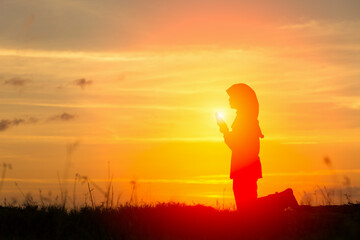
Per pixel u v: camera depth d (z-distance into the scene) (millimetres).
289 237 10328
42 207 12273
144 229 11375
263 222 11297
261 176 12016
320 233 9984
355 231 9586
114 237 10914
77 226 11344
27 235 11039
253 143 11852
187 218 11758
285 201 11758
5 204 12680
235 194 11906
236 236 11078
